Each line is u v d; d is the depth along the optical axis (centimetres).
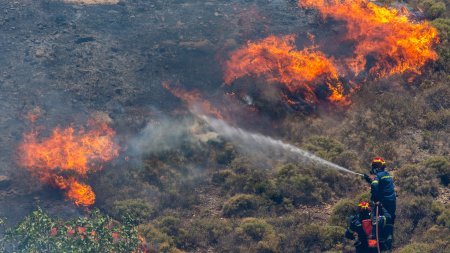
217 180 4925
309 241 4069
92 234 3828
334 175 4712
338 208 4309
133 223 4494
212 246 4231
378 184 3688
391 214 3662
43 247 3694
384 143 5088
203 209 4644
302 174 4775
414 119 5338
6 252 3819
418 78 5934
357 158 4912
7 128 5631
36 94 6069
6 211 4684
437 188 4422
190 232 4325
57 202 4772
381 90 5794
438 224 4019
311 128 5372
